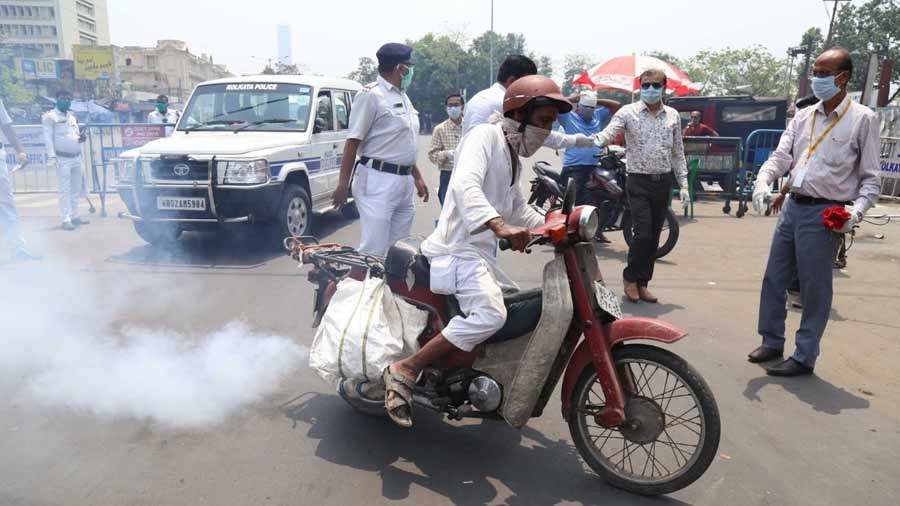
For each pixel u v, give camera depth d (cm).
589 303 296
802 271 428
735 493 306
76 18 10862
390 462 325
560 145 561
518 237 274
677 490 298
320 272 379
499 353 312
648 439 305
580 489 307
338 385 346
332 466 320
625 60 1383
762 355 461
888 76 1638
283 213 760
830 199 418
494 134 300
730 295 623
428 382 324
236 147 714
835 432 364
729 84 4809
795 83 4631
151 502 286
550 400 398
